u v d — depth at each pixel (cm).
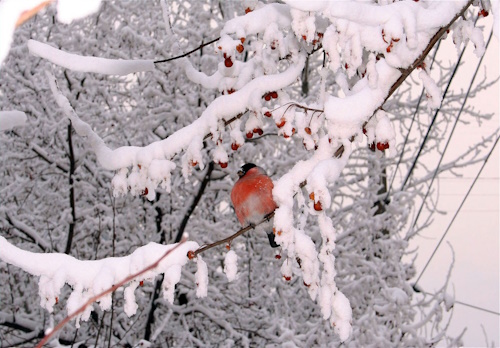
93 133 419
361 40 296
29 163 955
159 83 956
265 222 434
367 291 902
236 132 398
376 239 961
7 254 326
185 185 959
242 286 973
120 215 948
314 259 344
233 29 359
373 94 318
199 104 962
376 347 801
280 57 401
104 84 957
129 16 954
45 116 950
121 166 402
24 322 880
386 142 330
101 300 324
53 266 327
